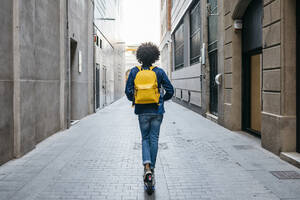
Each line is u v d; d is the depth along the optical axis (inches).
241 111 334.0
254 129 310.3
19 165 190.5
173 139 282.0
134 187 149.4
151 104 145.3
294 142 206.2
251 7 299.4
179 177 165.6
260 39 277.3
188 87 664.4
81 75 476.7
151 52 149.3
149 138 150.6
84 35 497.7
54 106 322.3
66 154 220.8
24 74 218.7
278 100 213.2
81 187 149.5
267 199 133.4
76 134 316.8
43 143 265.9
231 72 333.7
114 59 1046.4
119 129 350.6
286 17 204.8
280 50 209.0
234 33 328.8
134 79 147.4
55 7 327.3
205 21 486.9
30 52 231.8
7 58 199.6
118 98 1226.6
